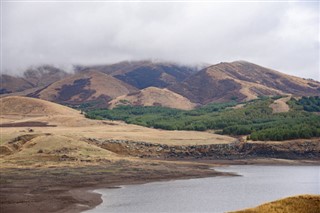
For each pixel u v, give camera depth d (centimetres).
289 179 10688
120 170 11394
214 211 6400
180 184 9625
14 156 12400
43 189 8325
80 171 10881
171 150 16300
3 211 6316
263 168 13662
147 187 9075
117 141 15975
